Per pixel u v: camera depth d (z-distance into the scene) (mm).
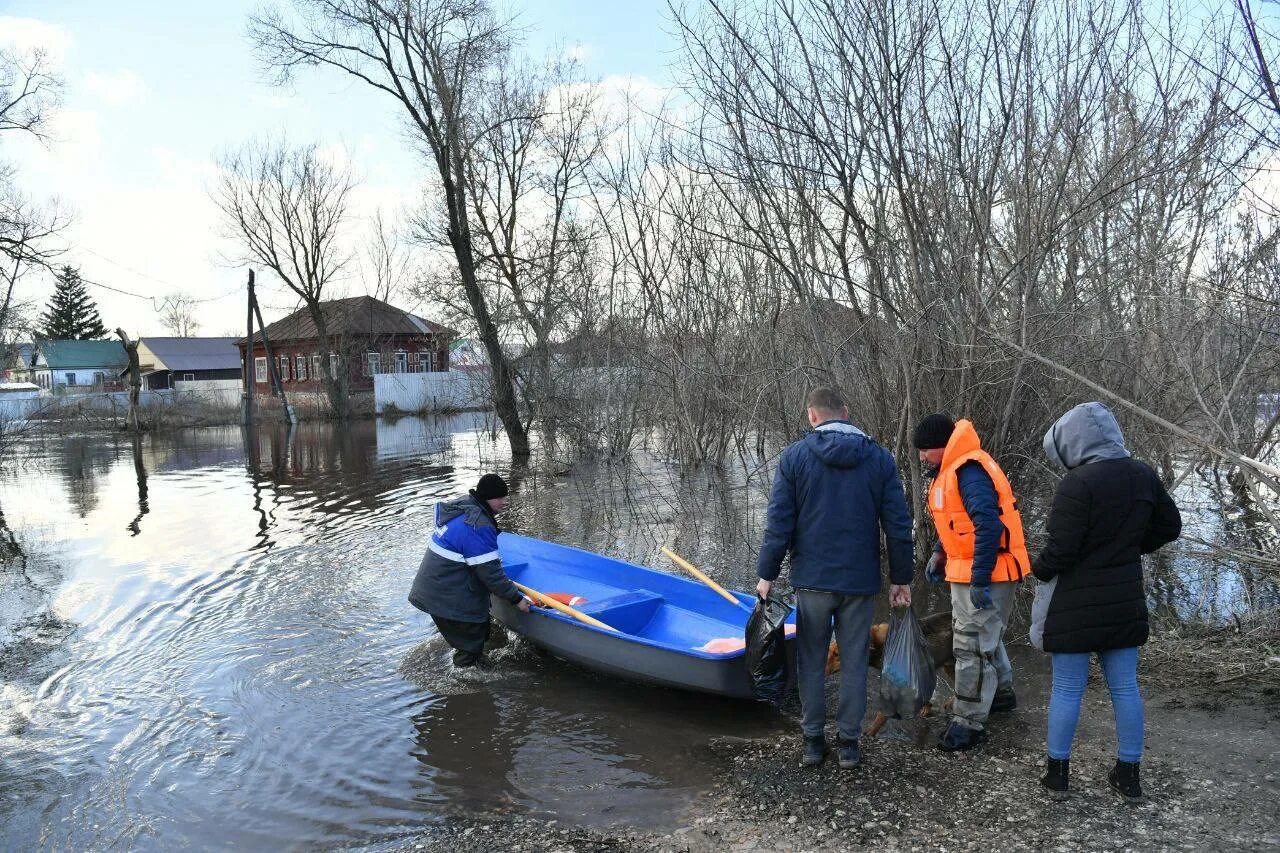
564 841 3830
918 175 6785
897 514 4031
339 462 20047
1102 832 3408
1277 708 4414
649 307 13828
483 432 26781
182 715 5473
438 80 19141
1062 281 7430
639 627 6398
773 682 4582
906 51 6758
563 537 10586
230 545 10625
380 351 45062
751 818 3859
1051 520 3525
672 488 13586
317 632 7047
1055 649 3568
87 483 17219
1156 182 6852
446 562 5969
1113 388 7336
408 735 5070
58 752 4996
